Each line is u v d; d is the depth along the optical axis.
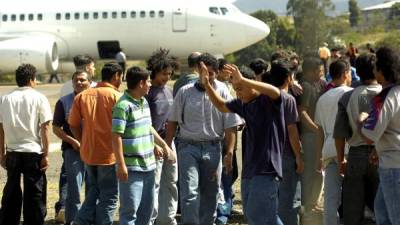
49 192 16.53
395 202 9.06
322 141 9.16
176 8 50.31
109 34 51.03
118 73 11.62
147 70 11.45
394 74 8.98
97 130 11.31
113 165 11.38
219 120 11.67
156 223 12.34
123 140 10.58
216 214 12.63
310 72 8.08
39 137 12.12
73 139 12.31
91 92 11.53
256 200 9.55
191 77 12.90
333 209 10.82
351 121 10.12
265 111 9.55
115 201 11.58
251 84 9.44
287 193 11.26
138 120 10.60
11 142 11.98
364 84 10.15
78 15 51.50
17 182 12.17
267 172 9.53
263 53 51.12
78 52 52.19
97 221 11.61
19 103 11.94
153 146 10.95
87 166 11.59
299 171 10.21
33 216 12.10
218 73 12.56
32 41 50.88
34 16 51.97
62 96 13.73
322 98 10.96
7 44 50.59
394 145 9.02
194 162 11.62
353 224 10.30
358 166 10.11
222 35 50.25
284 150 11.16
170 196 12.30
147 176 10.77
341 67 11.12
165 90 12.37
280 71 10.36
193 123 11.62
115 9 51.03
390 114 8.92
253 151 9.63
